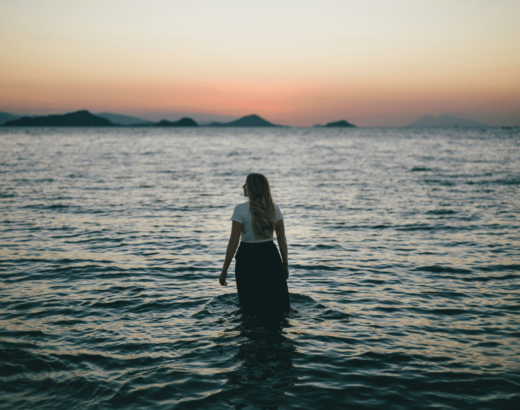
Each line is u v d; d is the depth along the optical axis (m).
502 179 21.94
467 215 12.26
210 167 30.72
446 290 6.00
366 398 3.20
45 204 13.91
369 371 3.62
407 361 3.81
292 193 17.44
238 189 18.69
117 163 32.97
